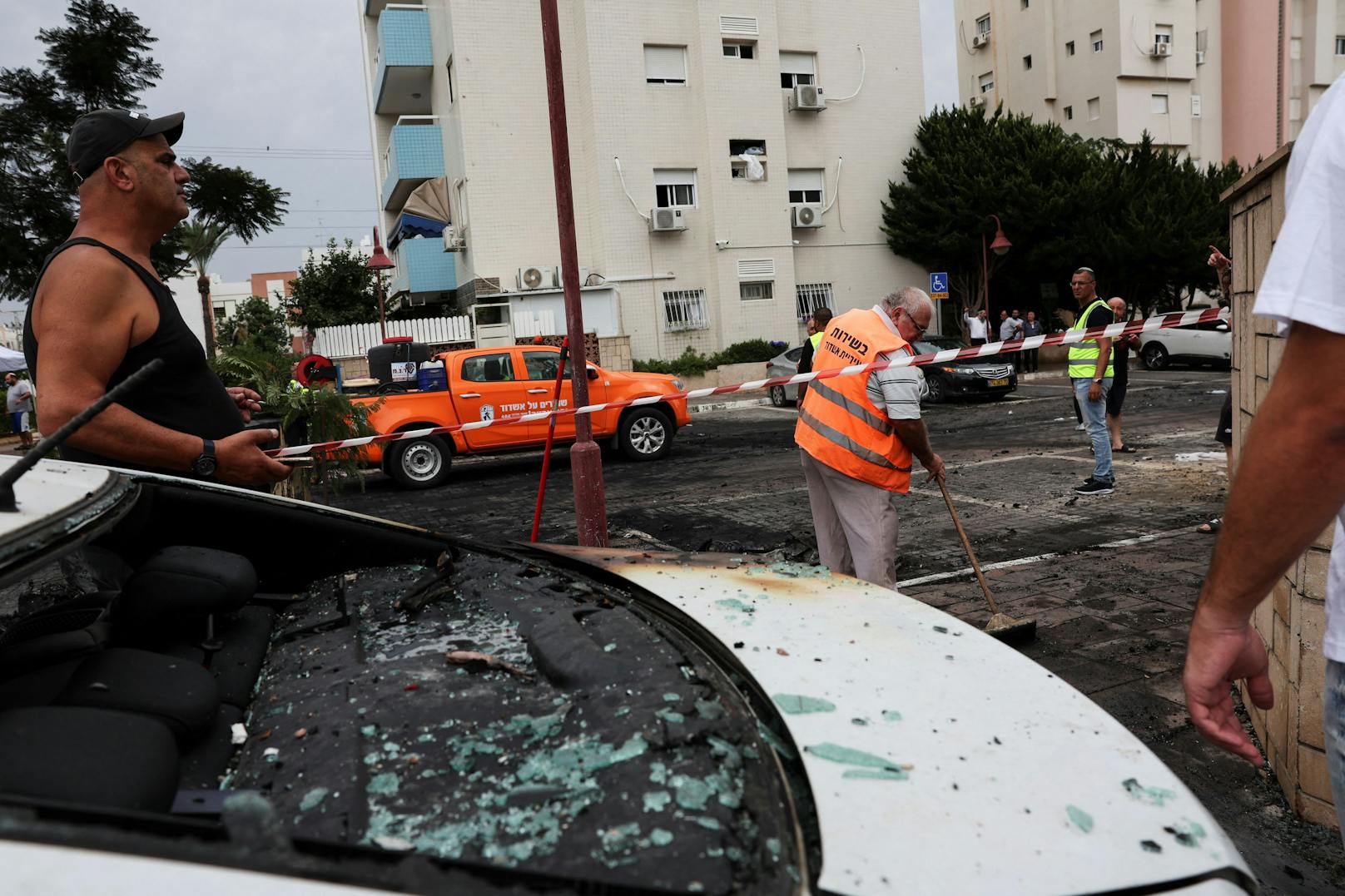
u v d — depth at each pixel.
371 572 2.14
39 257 20.83
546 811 1.06
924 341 18.25
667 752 1.17
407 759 1.23
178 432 2.51
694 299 22.50
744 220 22.55
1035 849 1.05
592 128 21.42
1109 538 6.09
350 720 1.38
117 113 2.57
